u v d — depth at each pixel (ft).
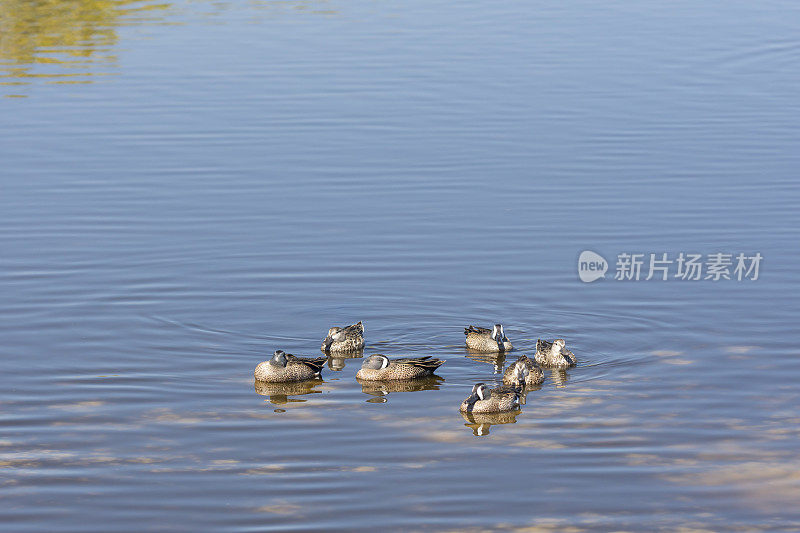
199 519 66.03
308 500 68.18
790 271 104.63
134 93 164.86
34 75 174.81
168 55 186.29
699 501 67.97
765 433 76.48
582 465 72.54
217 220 118.73
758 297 99.50
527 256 109.19
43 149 140.97
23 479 70.69
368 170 133.90
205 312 97.81
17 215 119.55
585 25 208.23
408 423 79.25
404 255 109.70
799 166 133.18
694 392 82.84
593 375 86.28
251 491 69.31
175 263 107.65
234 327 95.14
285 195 126.11
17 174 131.95
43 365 87.51
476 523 65.51
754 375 85.30
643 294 100.53
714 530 64.75
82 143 143.33
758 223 116.26
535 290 101.71
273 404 82.23
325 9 223.92
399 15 216.95
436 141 143.74
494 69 176.14
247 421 79.36
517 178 130.93
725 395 82.28
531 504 67.72
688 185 127.65
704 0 233.96
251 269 106.52
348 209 122.01
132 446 75.31
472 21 211.41
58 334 92.89
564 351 87.35
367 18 214.28
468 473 71.56
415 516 66.28
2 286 102.12
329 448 75.20
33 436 76.48
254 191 127.34
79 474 71.41
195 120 152.46
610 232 114.93
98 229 116.06
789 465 72.18
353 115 154.20
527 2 229.66
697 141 143.02
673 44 193.67
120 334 93.15
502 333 90.94
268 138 145.28
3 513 66.69
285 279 104.42
